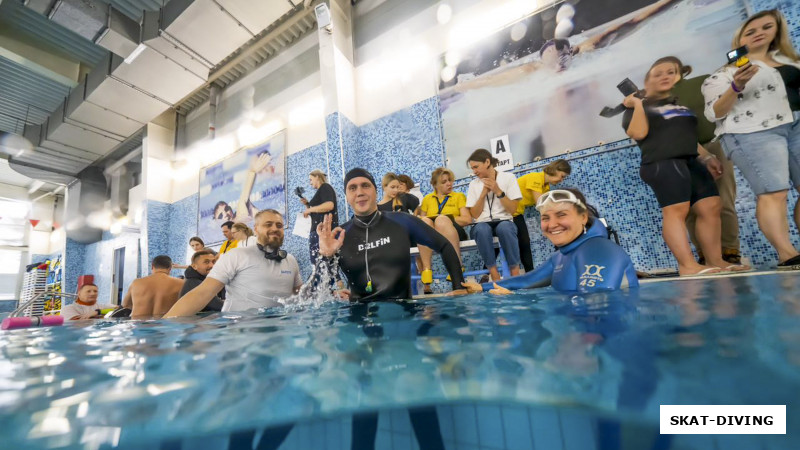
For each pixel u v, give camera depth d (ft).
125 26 16.35
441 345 2.80
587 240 5.31
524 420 1.87
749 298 3.42
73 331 5.12
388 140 15.79
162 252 25.02
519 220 11.19
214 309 9.69
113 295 28.81
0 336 4.77
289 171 19.27
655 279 6.81
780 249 7.51
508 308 4.21
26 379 2.45
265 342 3.36
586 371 1.99
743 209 8.79
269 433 1.90
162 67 18.25
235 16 15.72
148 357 3.00
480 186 11.71
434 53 15.03
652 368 1.90
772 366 1.74
